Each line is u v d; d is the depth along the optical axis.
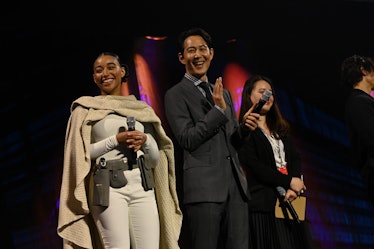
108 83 5.23
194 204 5.07
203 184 5.06
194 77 5.49
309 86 11.31
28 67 9.73
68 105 9.90
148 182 4.90
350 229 11.21
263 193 5.55
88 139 4.89
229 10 9.74
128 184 4.85
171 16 9.52
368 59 5.95
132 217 4.87
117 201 4.78
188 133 5.12
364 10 10.27
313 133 11.30
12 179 9.54
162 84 10.45
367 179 5.49
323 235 11.03
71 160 4.91
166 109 5.39
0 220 9.37
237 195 5.20
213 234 5.02
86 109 5.03
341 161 11.40
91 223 5.01
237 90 10.90
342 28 10.41
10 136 9.61
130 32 9.54
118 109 5.08
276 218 5.55
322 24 10.29
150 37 9.84
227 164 5.21
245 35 10.13
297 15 10.05
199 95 5.39
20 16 8.92
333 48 10.92
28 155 9.64
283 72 11.17
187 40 5.56
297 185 5.54
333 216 11.16
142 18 9.41
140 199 4.88
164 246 5.16
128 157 4.91
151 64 10.42
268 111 5.97
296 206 5.66
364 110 5.52
